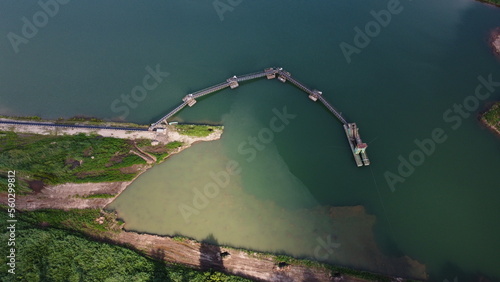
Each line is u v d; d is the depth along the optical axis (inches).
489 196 2235.5
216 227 2080.5
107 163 2285.9
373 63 2898.6
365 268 1971.0
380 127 2532.0
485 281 1945.1
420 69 2871.6
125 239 2009.1
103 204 2142.0
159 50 2938.0
